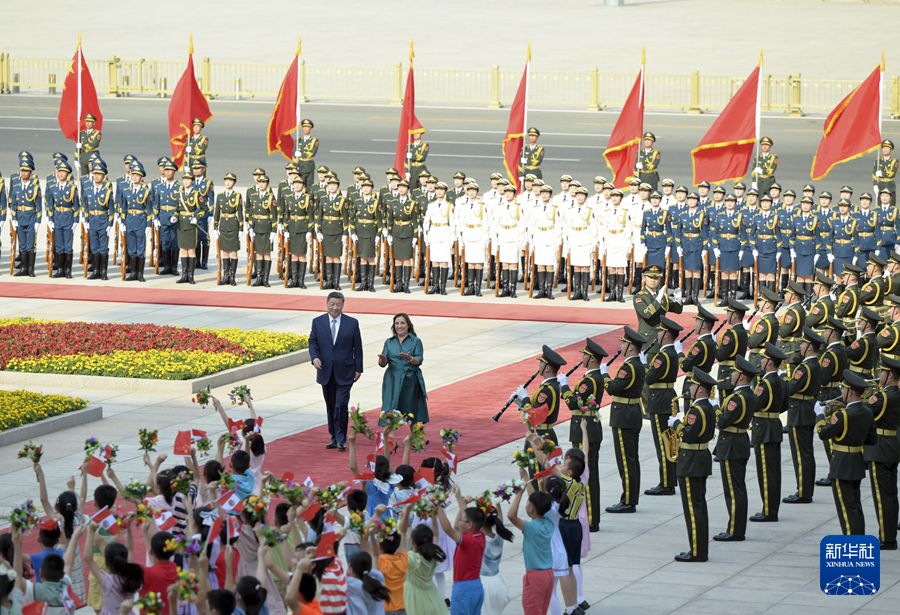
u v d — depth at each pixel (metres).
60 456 22.97
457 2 102.06
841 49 81.81
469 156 57.91
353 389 28.22
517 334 33.56
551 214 37.91
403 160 42.12
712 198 38.00
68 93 46.62
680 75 72.06
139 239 40.31
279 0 102.50
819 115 67.06
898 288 29.95
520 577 17.55
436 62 80.38
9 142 60.50
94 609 14.77
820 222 38.16
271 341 31.30
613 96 72.75
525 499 20.84
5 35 88.69
